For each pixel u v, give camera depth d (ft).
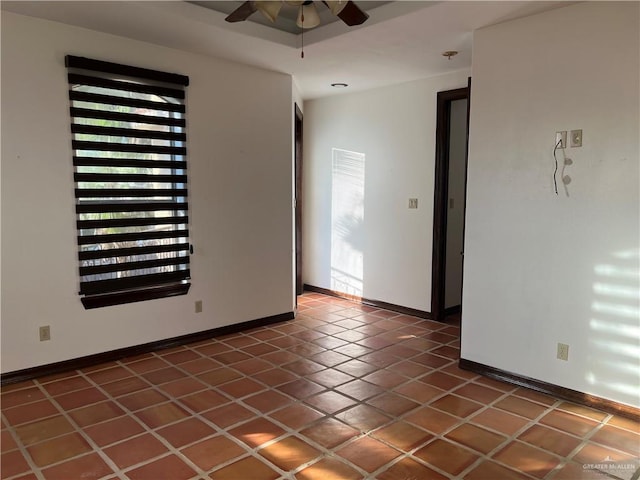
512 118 10.14
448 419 8.90
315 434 8.34
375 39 11.19
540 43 9.59
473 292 11.09
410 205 15.87
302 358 12.09
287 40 11.84
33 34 10.07
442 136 14.75
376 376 10.96
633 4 8.39
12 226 10.12
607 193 8.91
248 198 14.12
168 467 7.34
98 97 11.01
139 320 12.20
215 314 13.70
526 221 10.07
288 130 14.96
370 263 17.35
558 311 9.71
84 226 11.01
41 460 7.54
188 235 12.91
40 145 10.34
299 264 19.26
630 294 8.75
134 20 10.18
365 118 17.02
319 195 19.01
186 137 12.60
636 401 8.80
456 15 9.66
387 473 7.20
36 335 10.60
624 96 8.60
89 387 10.25
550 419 8.90
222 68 13.16
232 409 9.28
